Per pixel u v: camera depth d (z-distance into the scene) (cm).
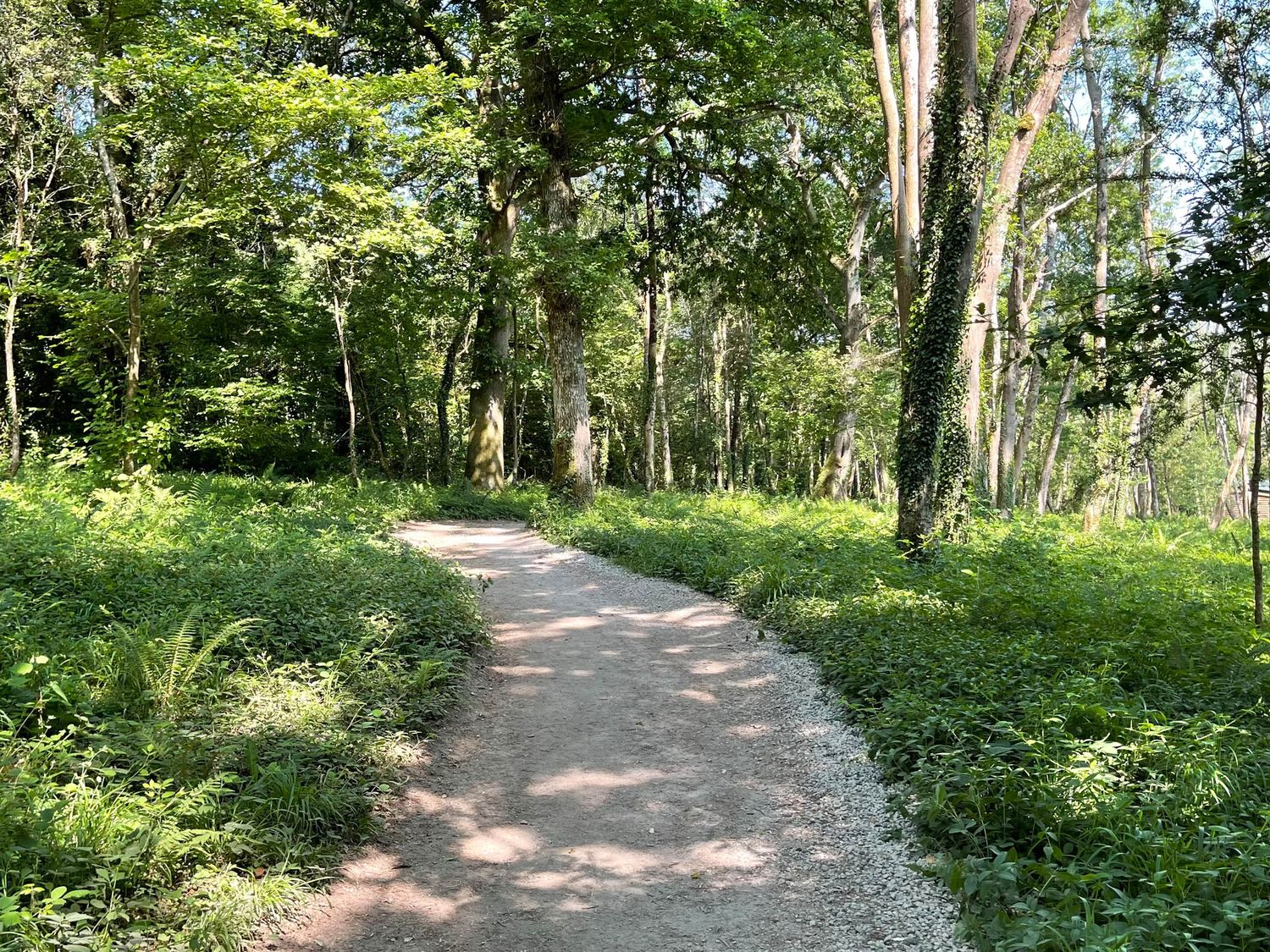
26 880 385
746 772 663
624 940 445
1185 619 902
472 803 607
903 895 470
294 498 1919
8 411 1712
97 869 404
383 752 629
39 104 1523
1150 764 523
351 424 2312
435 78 1652
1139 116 2128
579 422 2288
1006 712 615
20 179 1545
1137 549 1808
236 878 442
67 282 1802
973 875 431
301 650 783
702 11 1911
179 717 604
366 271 2184
